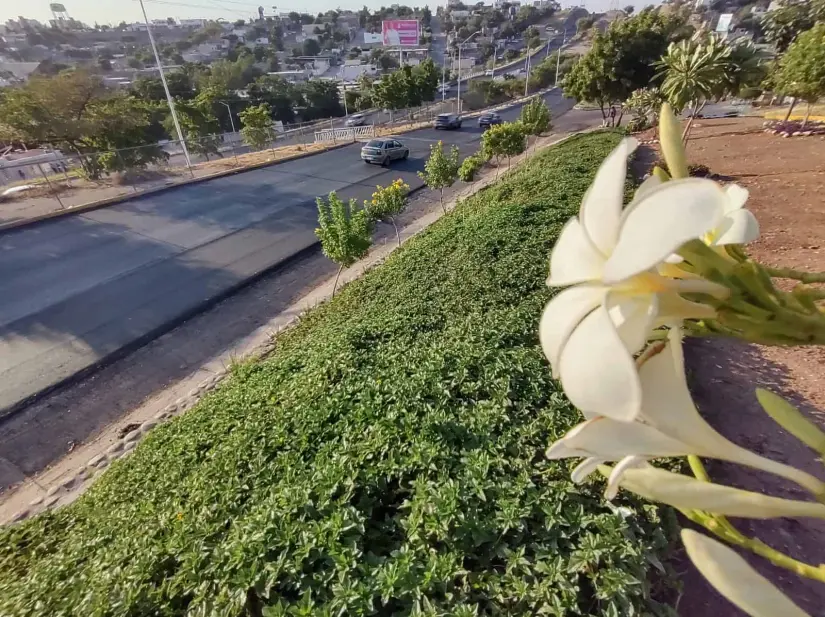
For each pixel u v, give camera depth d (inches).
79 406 259.0
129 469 189.9
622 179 24.1
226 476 151.6
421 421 148.4
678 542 120.0
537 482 124.3
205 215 562.9
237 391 217.8
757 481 143.3
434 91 1444.4
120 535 144.3
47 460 226.8
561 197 398.0
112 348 307.3
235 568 110.1
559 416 145.6
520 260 279.1
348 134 1199.6
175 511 142.6
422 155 899.4
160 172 777.6
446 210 557.6
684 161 27.6
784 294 24.4
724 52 517.0
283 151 957.8
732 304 24.0
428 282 282.7
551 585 99.8
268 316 345.4
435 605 97.4
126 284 392.2
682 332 26.3
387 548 115.3
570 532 109.3
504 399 153.6
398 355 201.9
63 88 826.2
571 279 24.7
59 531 173.0
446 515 112.8
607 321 21.2
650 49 788.0
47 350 305.4
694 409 24.1
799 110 876.0
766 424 165.0
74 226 527.8
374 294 298.4
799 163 497.7
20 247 470.0
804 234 310.7
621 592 96.1
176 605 110.3
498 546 108.8
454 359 179.8
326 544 111.4
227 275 406.6
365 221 360.8
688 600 110.9
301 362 227.6
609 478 25.0
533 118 914.7
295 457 149.8
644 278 23.0
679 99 549.0
